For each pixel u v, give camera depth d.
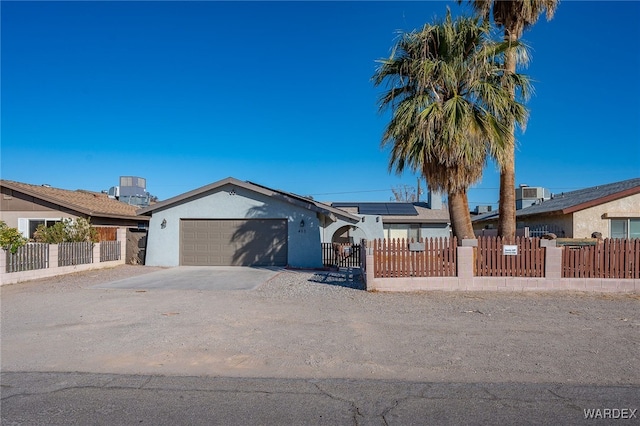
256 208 19.53
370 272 11.88
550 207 21.06
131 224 26.88
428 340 6.93
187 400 4.73
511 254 11.91
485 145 12.31
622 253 11.74
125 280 14.67
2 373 5.58
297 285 13.23
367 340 6.95
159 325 8.03
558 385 5.10
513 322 8.09
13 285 13.65
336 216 22.70
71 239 17.66
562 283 11.72
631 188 18.20
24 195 22.05
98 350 6.51
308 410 4.47
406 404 4.60
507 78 12.98
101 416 4.36
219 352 6.38
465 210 13.34
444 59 12.77
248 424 4.19
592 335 7.17
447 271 11.96
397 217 29.34
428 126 11.98
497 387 5.04
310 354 6.27
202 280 14.55
